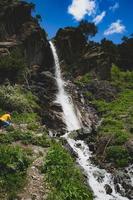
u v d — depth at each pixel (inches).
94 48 2490.2
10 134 992.9
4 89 1328.7
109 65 2309.3
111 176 1016.2
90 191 897.5
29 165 845.8
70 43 2436.0
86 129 1330.0
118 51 2851.9
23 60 1660.9
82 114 1563.7
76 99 1663.4
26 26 1994.3
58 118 1406.3
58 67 2174.0
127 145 1163.9
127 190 989.8
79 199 787.4
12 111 1229.1
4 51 1663.4
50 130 1296.8
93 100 1776.6
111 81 2262.6
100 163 1080.2
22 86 1477.6
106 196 946.7
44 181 803.4
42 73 1728.6
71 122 1454.2
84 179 911.7
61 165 869.2
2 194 737.0
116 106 1707.7
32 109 1310.3
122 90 2082.9
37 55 1961.1
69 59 2379.4
